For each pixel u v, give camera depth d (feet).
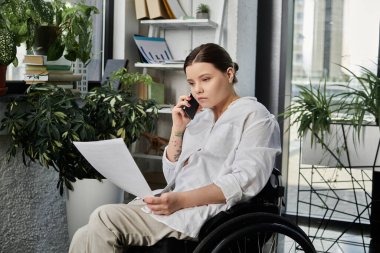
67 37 8.36
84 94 8.91
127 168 5.24
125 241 5.49
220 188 5.33
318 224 11.87
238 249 5.27
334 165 9.93
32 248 8.86
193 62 5.70
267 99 12.03
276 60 11.89
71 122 7.36
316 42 11.87
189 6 11.64
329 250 10.19
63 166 7.89
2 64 7.47
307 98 9.78
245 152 5.48
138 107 8.04
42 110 7.35
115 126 8.05
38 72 8.23
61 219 9.49
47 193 9.11
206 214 5.36
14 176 8.40
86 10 8.63
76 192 8.11
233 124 5.72
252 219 5.16
